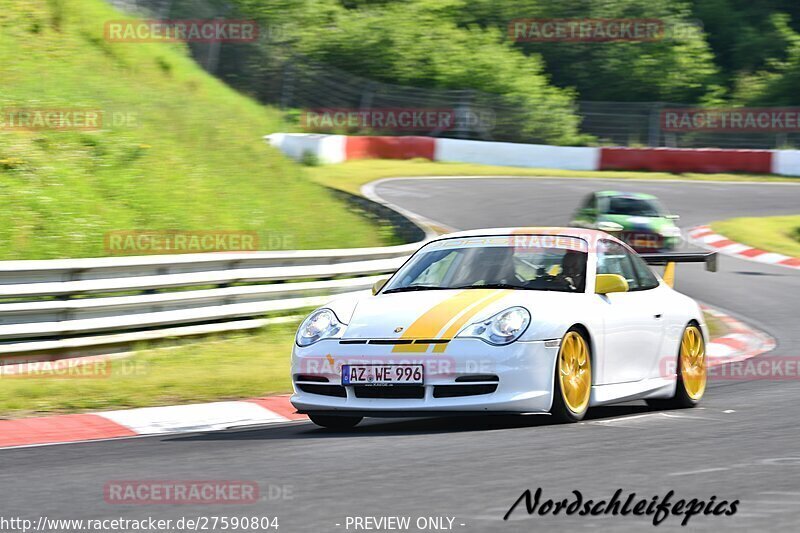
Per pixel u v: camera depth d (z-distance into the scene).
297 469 17.12
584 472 16.28
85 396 26.48
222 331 36.03
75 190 42.94
